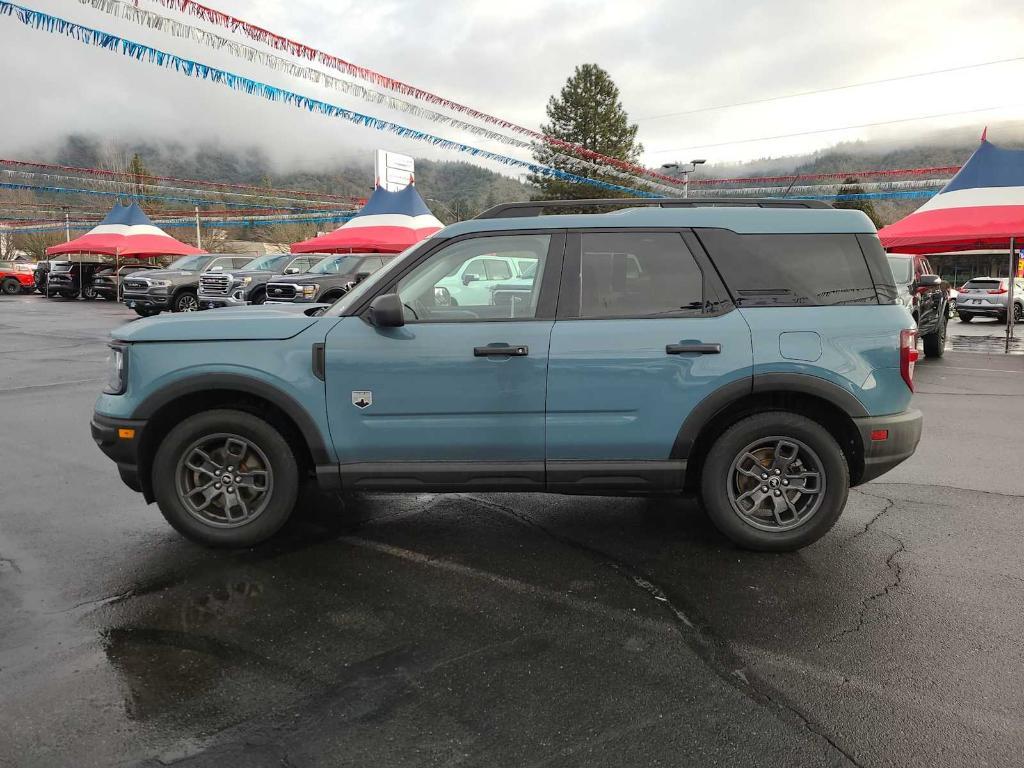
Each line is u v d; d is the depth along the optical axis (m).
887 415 3.81
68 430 6.68
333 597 3.35
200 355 3.70
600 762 2.21
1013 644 2.92
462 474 3.76
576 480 3.79
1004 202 12.59
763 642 2.94
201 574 3.60
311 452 3.75
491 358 3.69
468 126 13.51
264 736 2.32
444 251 3.84
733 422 3.89
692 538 4.13
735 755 2.24
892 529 4.27
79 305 26.67
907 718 2.43
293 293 15.45
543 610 3.23
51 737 2.31
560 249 3.84
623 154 48.72
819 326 3.76
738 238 3.85
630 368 3.70
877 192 23.89
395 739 2.31
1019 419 7.49
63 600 3.30
